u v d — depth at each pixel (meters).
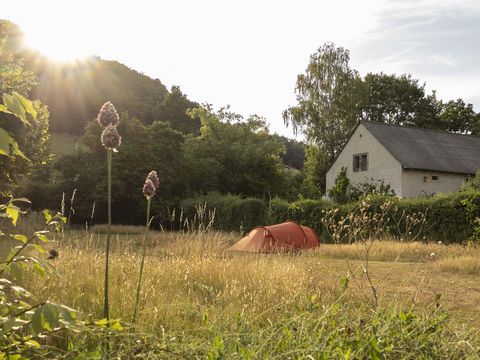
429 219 20.73
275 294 5.68
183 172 38.56
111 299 4.69
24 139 19.50
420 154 34.91
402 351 2.97
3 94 2.35
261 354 2.87
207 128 46.25
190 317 4.57
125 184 35.22
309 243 16.34
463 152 36.59
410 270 11.02
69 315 2.33
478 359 2.90
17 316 2.39
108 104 3.35
